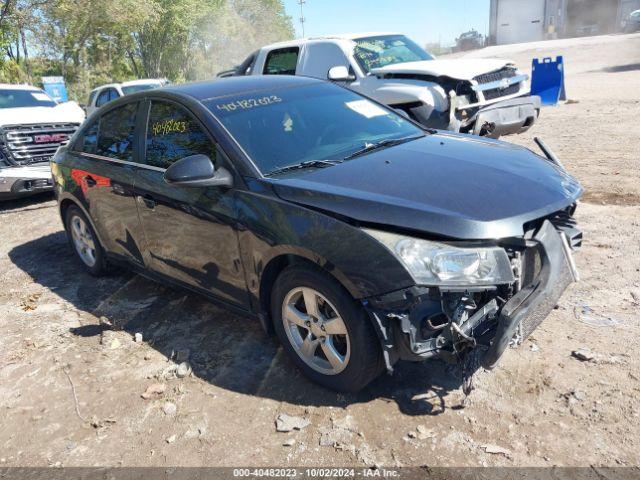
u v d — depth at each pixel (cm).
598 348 333
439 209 277
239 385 343
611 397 293
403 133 414
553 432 275
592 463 255
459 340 268
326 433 292
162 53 4600
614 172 681
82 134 512
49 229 736
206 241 364
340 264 279
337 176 323
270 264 323
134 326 436
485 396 305
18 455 306
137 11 3509
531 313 275
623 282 408
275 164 348
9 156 841
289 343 333
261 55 966
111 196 449
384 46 875
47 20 2906
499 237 267
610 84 1431
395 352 284
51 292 523
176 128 395
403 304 267
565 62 2194
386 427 291
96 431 317
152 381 358
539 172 326
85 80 3756
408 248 267
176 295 482
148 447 299
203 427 309
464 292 269
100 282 534
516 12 3834
